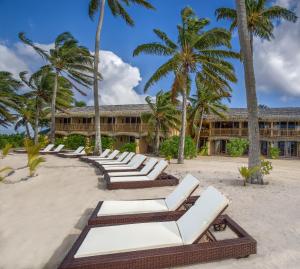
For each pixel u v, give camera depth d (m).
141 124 29.66
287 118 27.38
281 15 19.59
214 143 32.56
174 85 15.50
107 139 23.91
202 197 3.61
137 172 8.55
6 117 24.41
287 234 4.07
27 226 4.31
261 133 29.41
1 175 9.30
